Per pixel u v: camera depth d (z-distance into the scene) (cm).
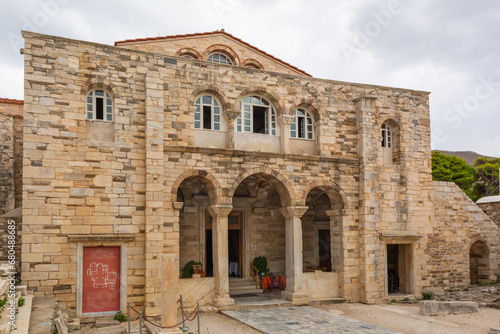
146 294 1847
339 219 2359
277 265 2644
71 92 1858
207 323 1770
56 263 1769
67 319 1694
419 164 2580
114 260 1869
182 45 2558
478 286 2636
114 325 1744
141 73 1984
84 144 1859
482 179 4853
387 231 2433
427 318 1942
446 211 2625
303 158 2262
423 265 2498
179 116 2048
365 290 2275
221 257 2066
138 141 1950
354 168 2389
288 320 1819
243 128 2242
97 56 1914
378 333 1620
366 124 2398
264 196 2595
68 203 1812
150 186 1905
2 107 2514
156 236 1891
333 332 1631
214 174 2077
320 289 2280
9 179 2362
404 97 2581
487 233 2750
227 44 2683
